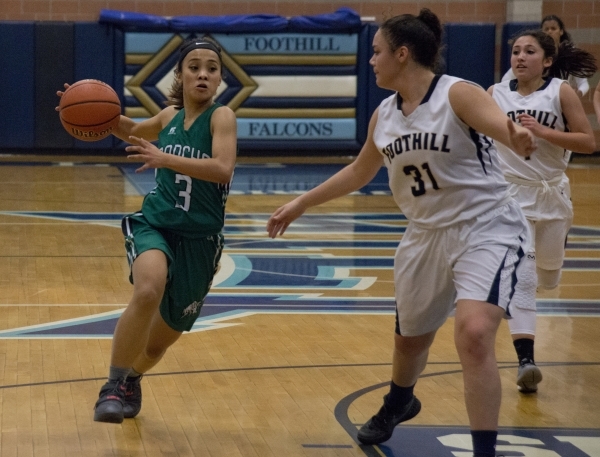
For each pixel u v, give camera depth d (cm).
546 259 695
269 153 2289
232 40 2194
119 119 572
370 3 2353
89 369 643
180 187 512
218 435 520
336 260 1108
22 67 2162
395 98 470
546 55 677
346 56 2216
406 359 496
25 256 1087
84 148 2238
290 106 2228
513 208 462
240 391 603
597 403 591
